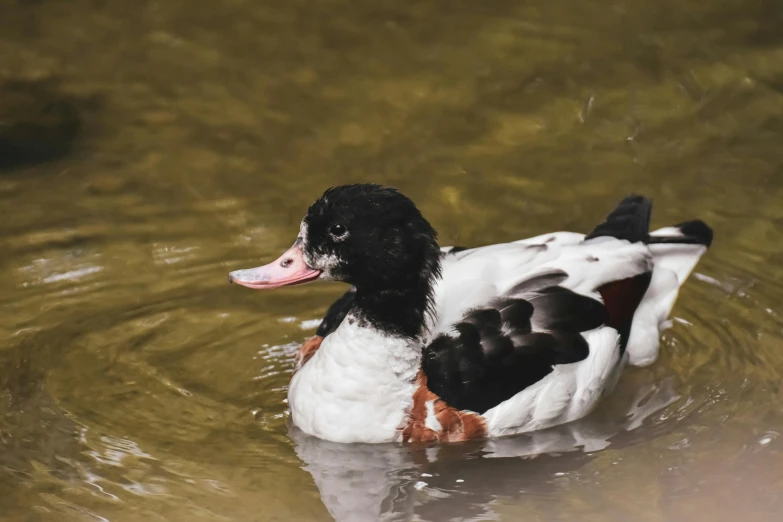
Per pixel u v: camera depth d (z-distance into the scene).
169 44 15.59
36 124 13.86
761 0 16.50
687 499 8.37
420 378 9.05
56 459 8.68
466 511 8.29
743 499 8.35
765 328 10.55
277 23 16.12
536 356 9.15
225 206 12.34
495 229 11.96
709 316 10.76
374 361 8.97
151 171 12.99
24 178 12.84
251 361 10.12
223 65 15.10
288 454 8.93
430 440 9.08
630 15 16.27
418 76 14.86
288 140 13.59
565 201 12.47
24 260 11.38
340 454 8.97
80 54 15.34
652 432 9.27
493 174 12.94
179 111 14.18
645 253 10.09
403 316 8.98
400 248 8.83
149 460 8.73
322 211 8.87
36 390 9.55
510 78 14.79
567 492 8.52
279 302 10.97
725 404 9.59
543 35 15.77
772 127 13.75
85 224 12.02
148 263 11.40
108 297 10.87
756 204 12.39
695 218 12.16
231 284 11.16
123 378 9.78
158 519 8.03
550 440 9.17
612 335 9.57
